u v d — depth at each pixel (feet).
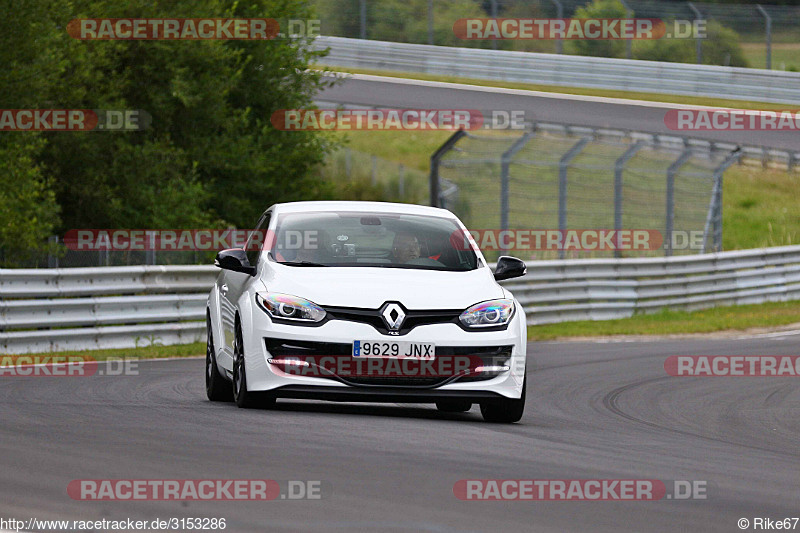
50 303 167.73
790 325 264.11
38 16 253.44
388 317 92.43
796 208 493.77
